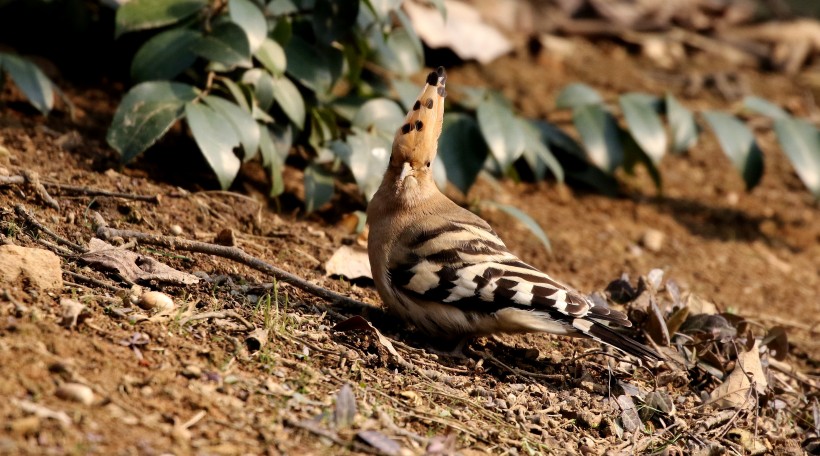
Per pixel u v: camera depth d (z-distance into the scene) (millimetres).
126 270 8742
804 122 14562
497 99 13766
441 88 9242
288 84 11312
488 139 12289
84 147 11289
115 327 7754
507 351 9469
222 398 7250
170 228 10062
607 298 10812
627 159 14641
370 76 13188
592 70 18188
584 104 14172
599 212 14367
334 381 7930
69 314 7508
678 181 15922
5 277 7914
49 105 11344
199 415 6961
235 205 10984
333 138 11805
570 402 8617
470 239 8836
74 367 6980
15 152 10680
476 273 8617
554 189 14711
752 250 14156
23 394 6594
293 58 11555
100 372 7094
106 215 9938
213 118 10453
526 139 13039
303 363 8070
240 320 8359
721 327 10039
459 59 16641
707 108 17453
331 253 10766
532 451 7730
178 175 11406
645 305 10297
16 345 7051
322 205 11438
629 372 9445
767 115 14484
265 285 9219
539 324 8609
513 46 17750
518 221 13328
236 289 9062
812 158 14055
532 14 19188
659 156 13664
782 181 16406
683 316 9875
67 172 10562
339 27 11375
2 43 13234
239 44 10703
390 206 9180
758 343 10086
